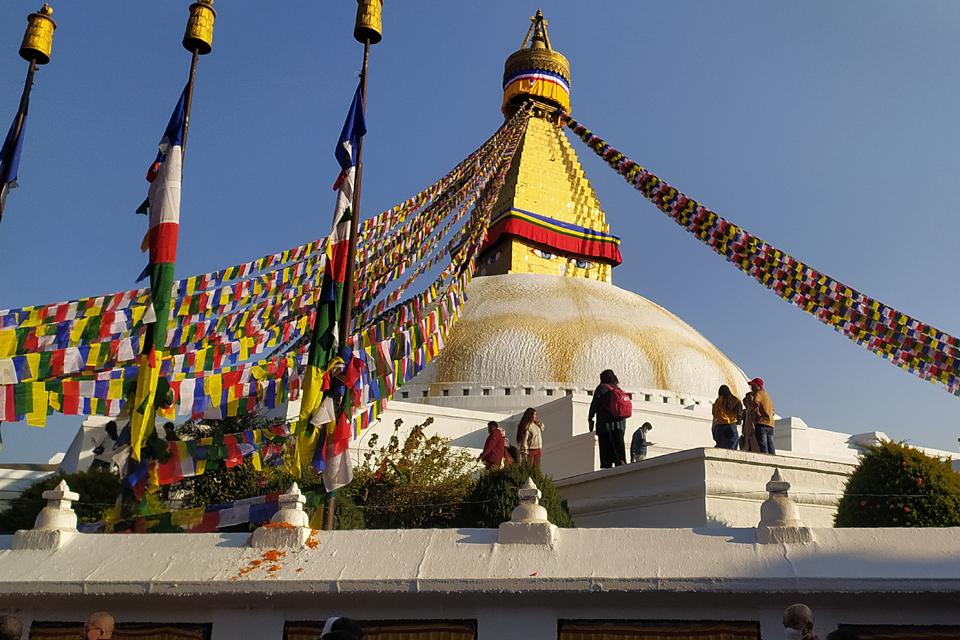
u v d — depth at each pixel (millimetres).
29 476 20688
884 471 10703
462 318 28156
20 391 9969
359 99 12188
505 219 34750
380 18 12547
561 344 26172
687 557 7801
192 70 11469
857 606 7438
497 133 28375
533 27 41625
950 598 7258
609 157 24828
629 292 31922
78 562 8523
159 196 10836
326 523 10398
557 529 8273
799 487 13531
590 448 19281
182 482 14742
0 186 11758
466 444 22891
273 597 8039
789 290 16000
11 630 6547
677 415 22703
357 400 11641
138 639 8211
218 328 13641
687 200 19703
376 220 17391
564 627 7746
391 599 7930
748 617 7559
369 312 18188
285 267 14398
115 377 10383
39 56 12336
